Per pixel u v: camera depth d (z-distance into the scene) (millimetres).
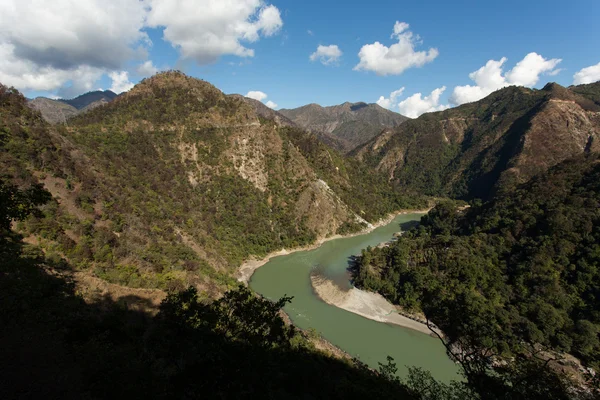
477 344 13828
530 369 12125
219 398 12047
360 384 25312
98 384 14859
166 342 19969
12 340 17750
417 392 22281
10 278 26766
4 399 13180
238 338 13242
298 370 24156
